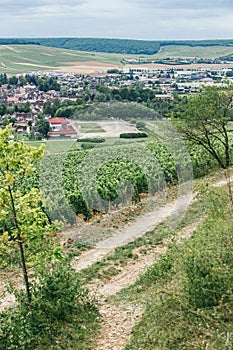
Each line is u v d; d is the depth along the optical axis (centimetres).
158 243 1413
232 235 972
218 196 1273
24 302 944
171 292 882
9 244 955
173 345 747
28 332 852
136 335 834
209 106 2361
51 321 912
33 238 943
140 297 1023
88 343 858
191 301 830
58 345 845
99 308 1013
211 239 994
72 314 951
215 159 2492
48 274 993
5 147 895
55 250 962
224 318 759
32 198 948
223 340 701
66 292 966
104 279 1212
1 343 830
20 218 934
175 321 808
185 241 1167
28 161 927
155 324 833
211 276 834
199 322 772
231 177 2138
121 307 1001
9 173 877
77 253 1391
